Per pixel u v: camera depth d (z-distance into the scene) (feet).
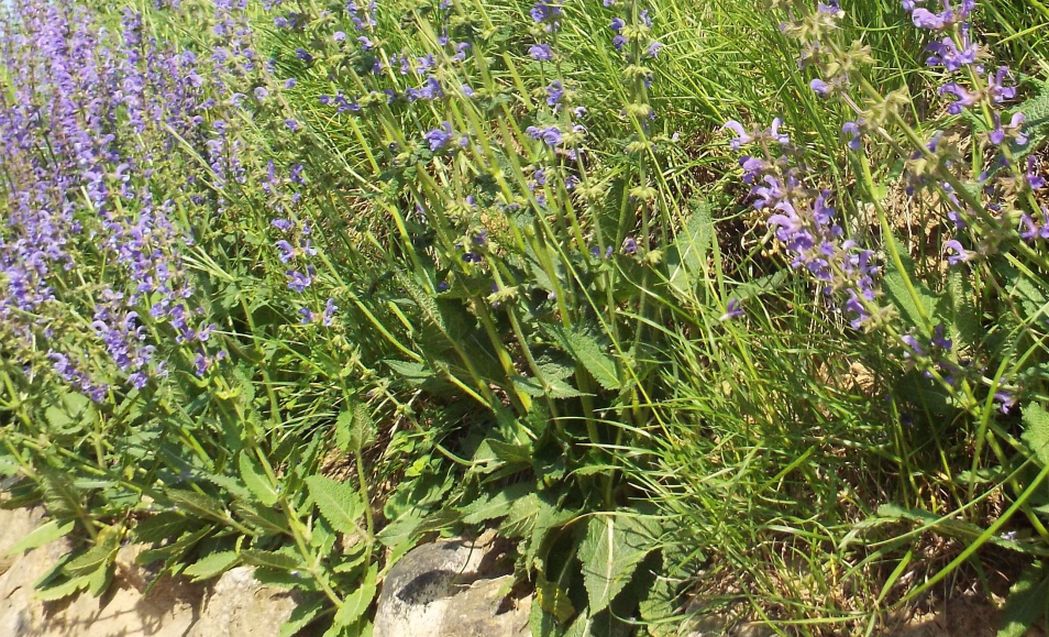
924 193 3.67
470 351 3.93
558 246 3.57
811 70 3.96
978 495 3.29
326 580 4.10
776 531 3.49
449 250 3.67
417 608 3.86
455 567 3.90
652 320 3.75
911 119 3.95
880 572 3.36
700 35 4.34
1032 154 3.62
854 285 3.10
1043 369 3.14
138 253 4.00
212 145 4.35
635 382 3.60
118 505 4.56
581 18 4.52
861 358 3.46
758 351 3.62
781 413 3.51
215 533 4.51
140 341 4.07
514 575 3.79
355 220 4.25
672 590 3.58
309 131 3.90
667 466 3.54
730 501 3.41
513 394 3.92
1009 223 3.01
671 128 4.23
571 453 3.76
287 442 4.43
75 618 4.67
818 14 3.01
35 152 4.62
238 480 4.25
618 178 3.75
